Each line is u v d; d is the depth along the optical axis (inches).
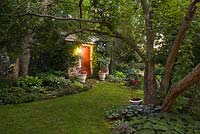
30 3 306.0
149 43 323.0
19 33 283.9
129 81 562.3
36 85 439.8
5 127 252.4
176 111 277.6
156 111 279.9
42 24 304.3
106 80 615.2
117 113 290.2
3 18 255.8
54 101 372.5
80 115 300.7
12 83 425.7
